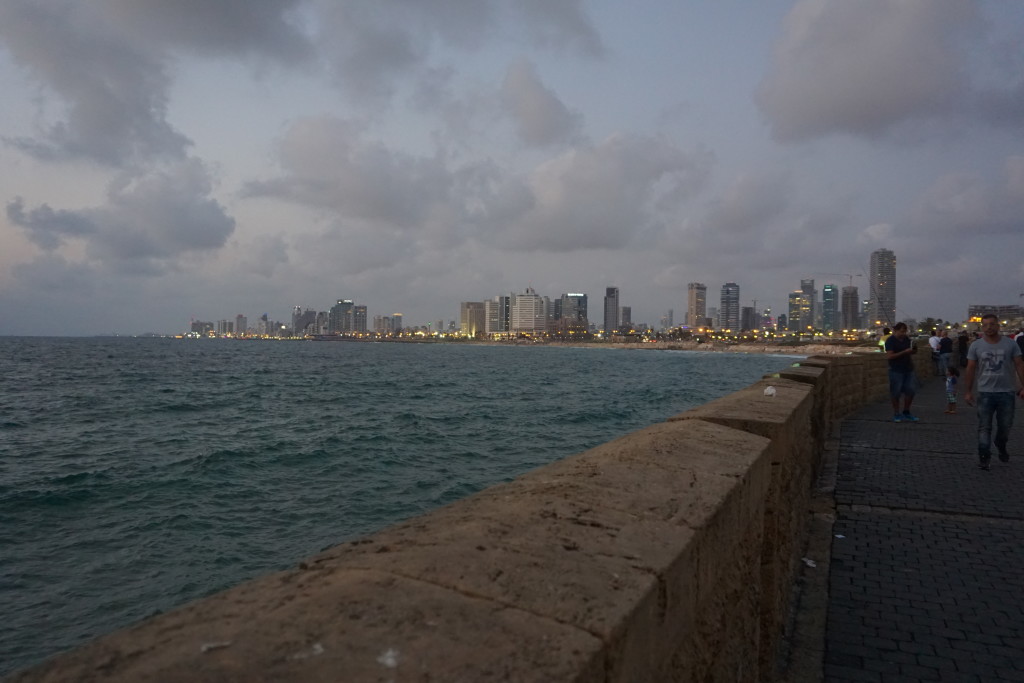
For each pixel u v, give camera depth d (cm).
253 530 1175
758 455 292
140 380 6025
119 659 97
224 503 1358
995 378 866
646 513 199
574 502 204
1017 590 468
